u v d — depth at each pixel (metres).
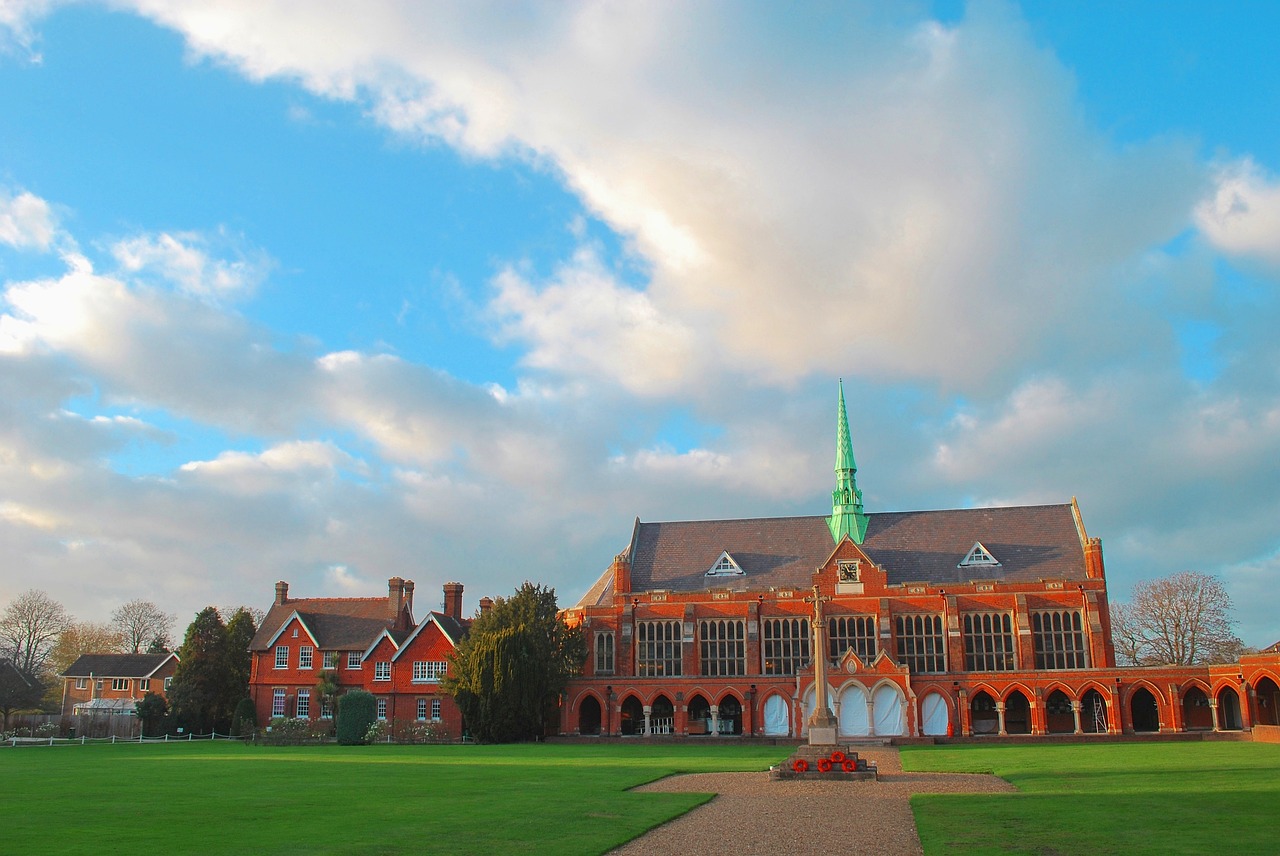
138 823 25.02
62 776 40.62
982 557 89.88
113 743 79.19
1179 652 103.06
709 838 23.28
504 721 77.25
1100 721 78.69
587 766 46.50
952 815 26.06
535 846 21.53
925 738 73.06
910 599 87.56
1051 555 88.50
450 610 99.19
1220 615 102.62
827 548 94.81
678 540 99.38
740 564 95.12
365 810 27.70
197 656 97.81
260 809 27.98
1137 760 46.31
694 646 89.81
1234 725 80.81
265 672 95.06
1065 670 78.88
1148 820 24.38
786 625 89.50
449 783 36.41
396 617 97.44
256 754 59.34
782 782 37.25
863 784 36.16
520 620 81.88
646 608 92.06
